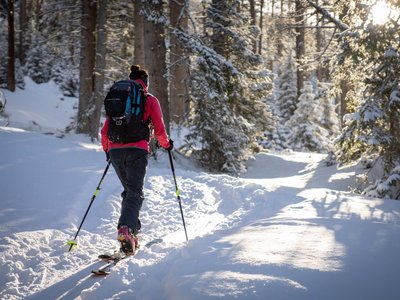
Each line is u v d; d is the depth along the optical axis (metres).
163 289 3.01
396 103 10.22
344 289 2.57
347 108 11.91
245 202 6.05
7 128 11.03
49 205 5.70
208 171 15.59
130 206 3.97
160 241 4.36
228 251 3.36
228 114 15.34
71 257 4.11
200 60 13.88
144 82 4.39
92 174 7.29
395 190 10.21
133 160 4.08
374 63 10.05
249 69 17.19
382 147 10.52
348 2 10.50
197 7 17.45
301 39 23.83
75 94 39.59
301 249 3.30
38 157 8.30
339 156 11.70
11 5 32.94
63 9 17.83
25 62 40.19
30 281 3.59
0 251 4.11
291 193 6.35
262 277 2.74
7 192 6.07
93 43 17.84
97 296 3.05
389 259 3.07
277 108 36.62
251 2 27.58
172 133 19.42
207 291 2.63
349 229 3.92
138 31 17.30
